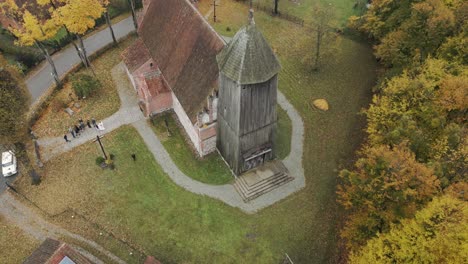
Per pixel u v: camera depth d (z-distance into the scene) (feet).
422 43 144.56
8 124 132.16
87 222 134.51
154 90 158.92
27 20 152.46
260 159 145.59
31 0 177.47
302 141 157.48
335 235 129.39
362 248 106.52
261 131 134.41
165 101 164.45
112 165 149.18
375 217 107.96
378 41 196.65
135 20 205.67
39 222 135.33
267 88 121.70
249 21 109.60
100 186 144.25
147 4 166.61
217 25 213.66
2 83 138.82
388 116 126.62
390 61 165.17
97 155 153.99
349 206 121.90
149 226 132.77
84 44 206.69
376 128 127.95
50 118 169.37
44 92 182.19
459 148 106.01
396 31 158.61
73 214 136.98
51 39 204.54
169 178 145.89
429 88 122.72
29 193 144.25
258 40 111.96
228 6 226.58
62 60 198.39
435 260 88.17
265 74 114.93
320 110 168.96
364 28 183.73
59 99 176.24
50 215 136.98
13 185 147.74
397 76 143.43
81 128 162.61
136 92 178.09
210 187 143.02
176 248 127.24
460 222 87.20
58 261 100.68
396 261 93.61
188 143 157.17
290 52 196.65
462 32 137.69
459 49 135.44
